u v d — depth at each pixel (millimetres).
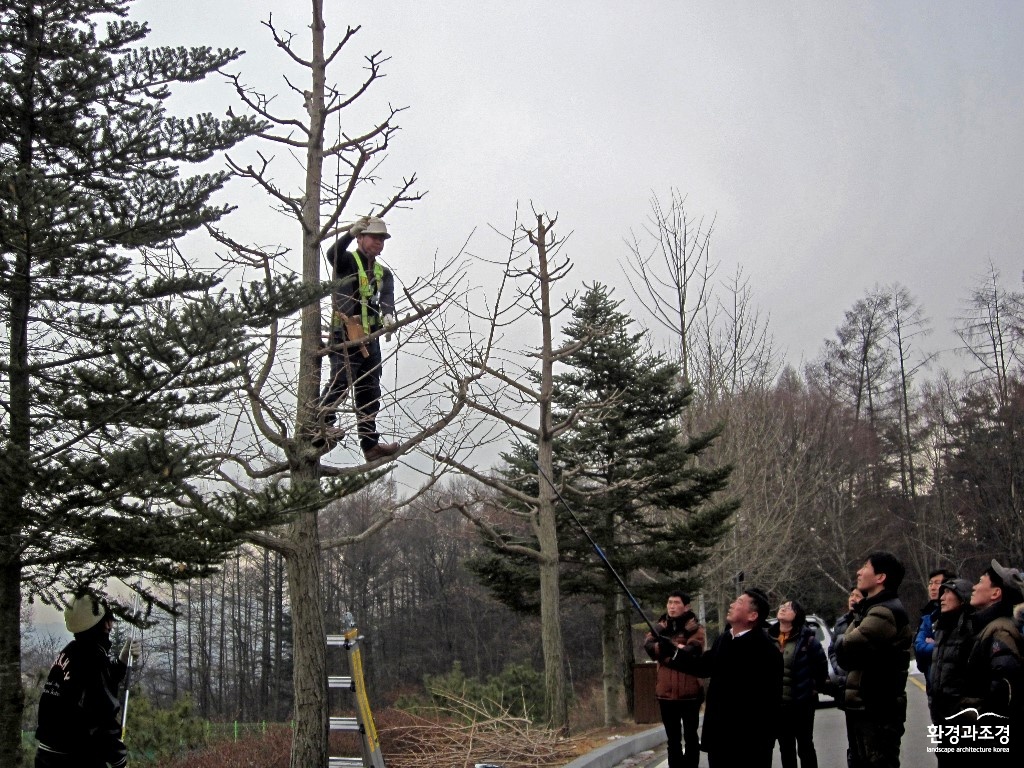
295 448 8805
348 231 9180
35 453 7637
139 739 13406
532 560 21297
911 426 56375
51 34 9141
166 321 7270
